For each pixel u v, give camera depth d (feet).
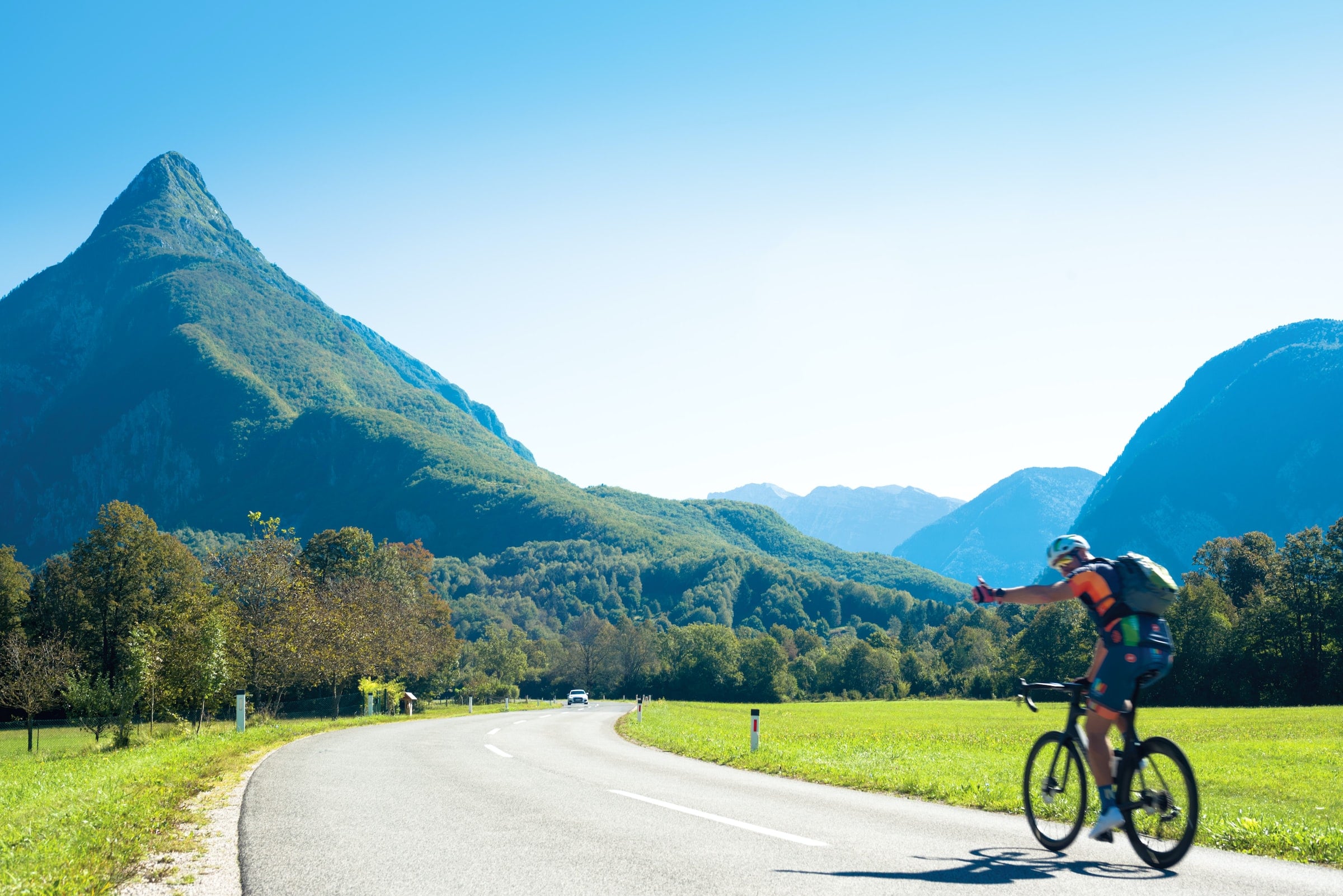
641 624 629.92
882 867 20.11
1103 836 21.04
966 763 51.24
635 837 24.03
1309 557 253.65
